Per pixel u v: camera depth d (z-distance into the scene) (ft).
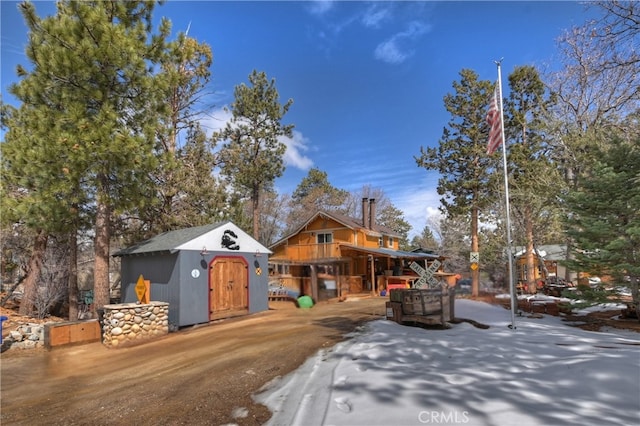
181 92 59.00
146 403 16.81
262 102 82.07
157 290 40.57
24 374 24.77
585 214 32.04
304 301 50.08
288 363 20.22
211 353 25.68
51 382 22.70
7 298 52.44
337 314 39.24
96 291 40.27
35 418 16.74
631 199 28.53
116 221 53.57
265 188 93.71
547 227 58.13
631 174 29.60
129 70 36.19
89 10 34.14
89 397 18.98
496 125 28.22
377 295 70.64
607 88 46.21
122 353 29.53
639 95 38.93
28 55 34.65
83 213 43.78
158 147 45.01
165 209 55.98
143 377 21.72
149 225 56.90
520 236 62.08
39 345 32.63
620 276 30.66
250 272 46.52
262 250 48.78
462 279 80.84
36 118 34.47
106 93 36.88
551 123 52.47
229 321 41.68
